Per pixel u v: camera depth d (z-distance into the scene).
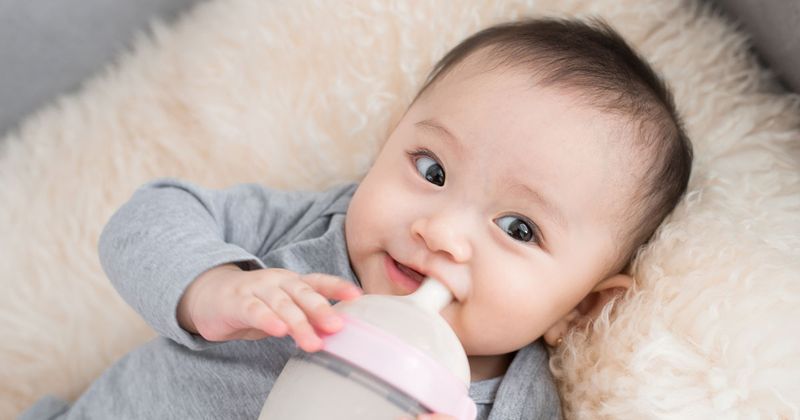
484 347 1.04
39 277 1.34
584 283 1.06
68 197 1.38
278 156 1.38
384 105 1.36
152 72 1.45
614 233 1.06
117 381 1.13
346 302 0.81
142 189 1.14
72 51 1.49
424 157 1.04
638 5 1.33
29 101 1.49
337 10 1.39
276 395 0.77
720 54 1.30
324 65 1.39
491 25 1.35
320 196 1.26
